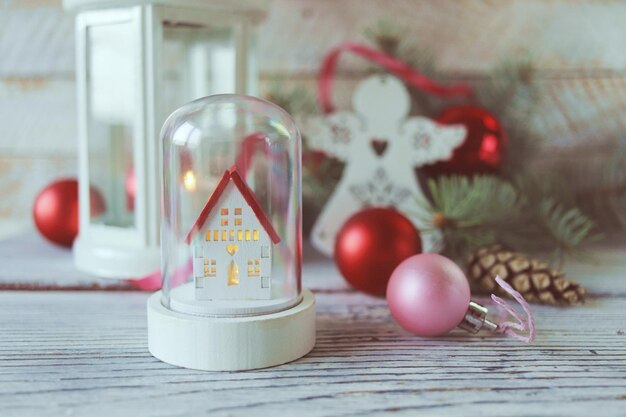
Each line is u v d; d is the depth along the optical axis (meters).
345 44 0.61
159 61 0.48
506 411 0.32
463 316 0.39
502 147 0.58
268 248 0.38
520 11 0.65
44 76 0.67
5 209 0.69
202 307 0.37
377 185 0.57
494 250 0.49
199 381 0.35
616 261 0.56
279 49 0.66
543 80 0.66
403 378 0.35
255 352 0.36
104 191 0.53
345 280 0.49
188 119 0.42
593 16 0.65
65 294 0.48
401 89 0.57
